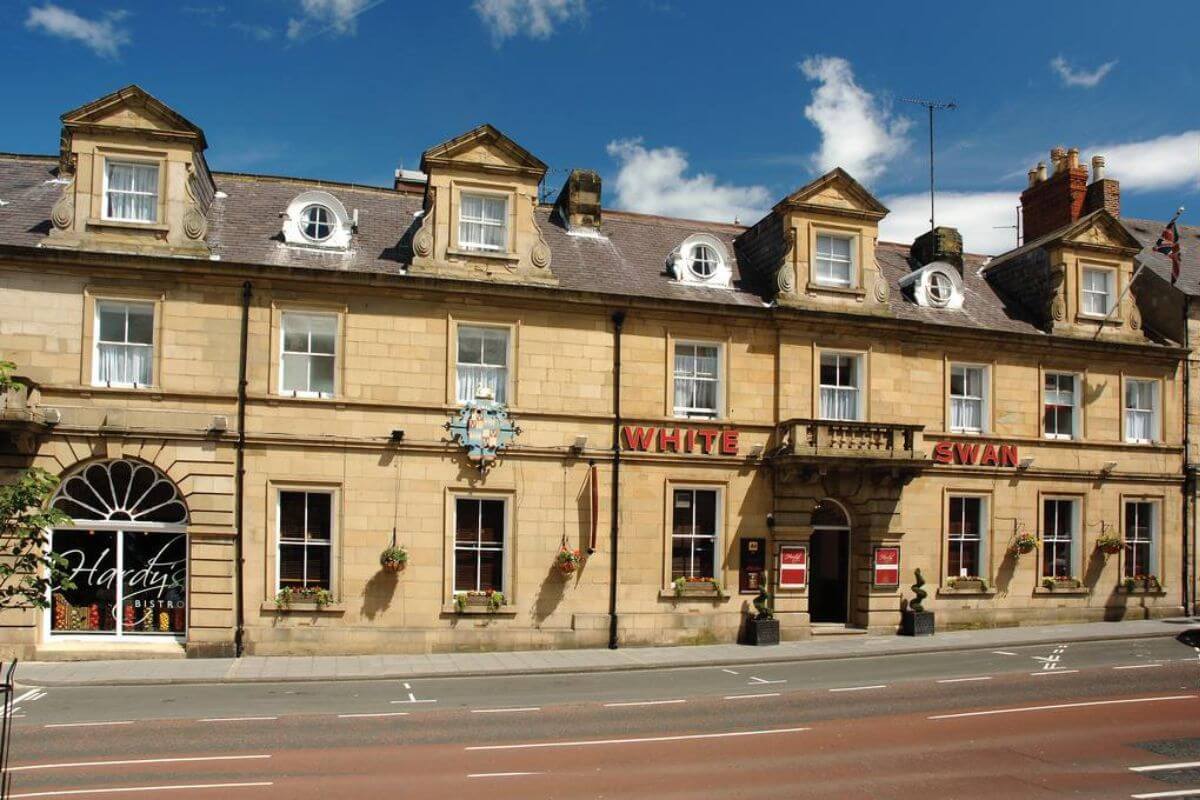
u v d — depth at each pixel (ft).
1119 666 68.23
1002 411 90.07
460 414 73.77
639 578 77.20
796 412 82.17
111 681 59.52
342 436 71.41
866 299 85.15
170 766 40.29
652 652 73.67
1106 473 92.94
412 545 72.38
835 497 83.05
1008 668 67.51
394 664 66.85
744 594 79.66
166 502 69.26
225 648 68.28
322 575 71.20
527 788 37.60
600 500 76.84
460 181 75.77
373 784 37.91
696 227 95.40
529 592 74.64
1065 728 48.88
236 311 70.44
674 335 79.87
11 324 66.59
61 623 67.72
